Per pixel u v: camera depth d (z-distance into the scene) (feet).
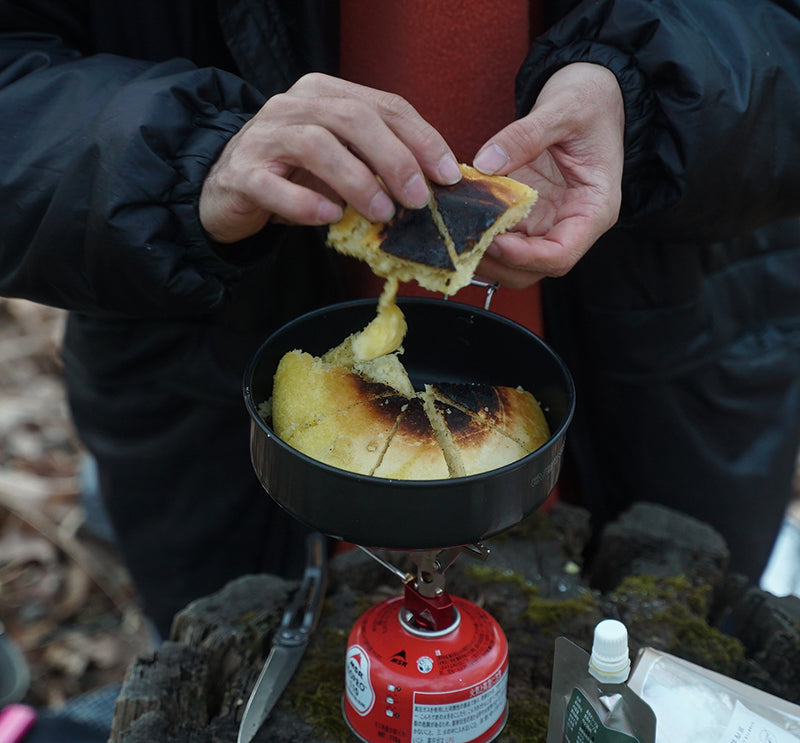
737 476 6.23
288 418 3.68
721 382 5.98
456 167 3.43
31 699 7.72
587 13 4.17
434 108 4.94
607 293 5.52
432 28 4.70
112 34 4.78
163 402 5.81
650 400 5.87
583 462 6.26
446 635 3.62
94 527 9.04
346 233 3.49
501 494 2.98
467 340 4.02
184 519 6.28
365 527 3.00
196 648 4.33
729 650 4.40
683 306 5.54
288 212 3.40
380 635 3.65
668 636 4.40
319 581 4.50
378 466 3.43
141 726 3.92
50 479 9.77
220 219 3.85
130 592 8.75
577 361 6.03
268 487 3.22
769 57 4.30
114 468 6.25
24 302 12.03
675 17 4.24
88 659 8.10
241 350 5.46
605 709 3.24
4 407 10.53
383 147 3.23
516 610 4.54
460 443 3.52
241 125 4.09
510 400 3.76
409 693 3.49
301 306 5.53
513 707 4.05
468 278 3.38
